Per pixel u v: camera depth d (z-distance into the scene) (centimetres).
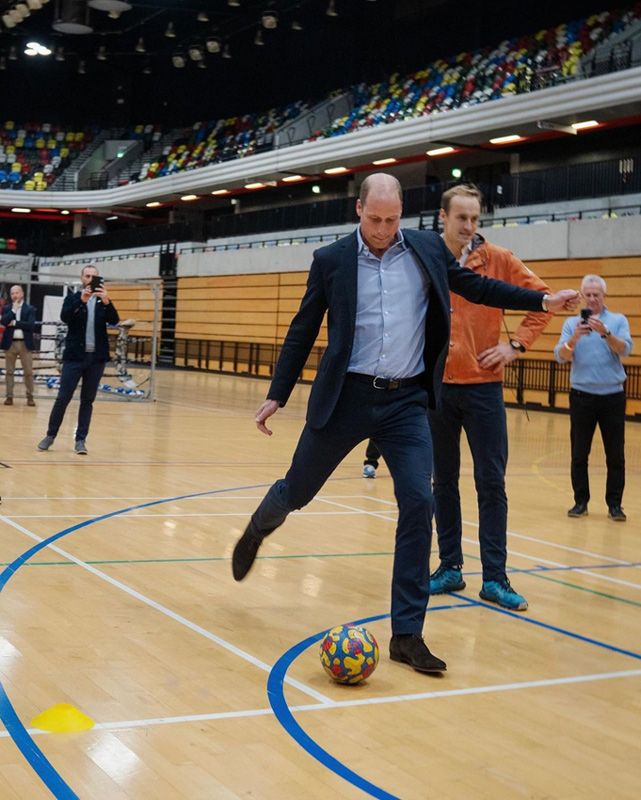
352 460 1040
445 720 305
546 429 1530
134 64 3594
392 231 356
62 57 3077
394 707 314
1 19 2777
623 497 854
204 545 558
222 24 2877
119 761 258
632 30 2142
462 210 449
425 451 369
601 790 258
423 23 2880
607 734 300
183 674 335
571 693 337
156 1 2639
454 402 460
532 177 2133
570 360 727
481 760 274
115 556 517
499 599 454
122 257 3466
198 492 756
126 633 380
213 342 3006
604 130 2194
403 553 365
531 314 443
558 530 669
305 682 334
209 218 3675
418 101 2623
